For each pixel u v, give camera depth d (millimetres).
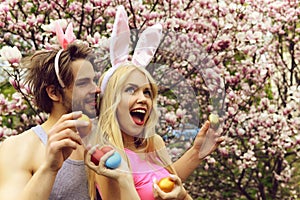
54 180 2035
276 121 4789
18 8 4355
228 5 4738
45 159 2023
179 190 2250
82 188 2246
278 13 5117
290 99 5215
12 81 3514
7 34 4168
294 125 4777
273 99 5359
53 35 3854
